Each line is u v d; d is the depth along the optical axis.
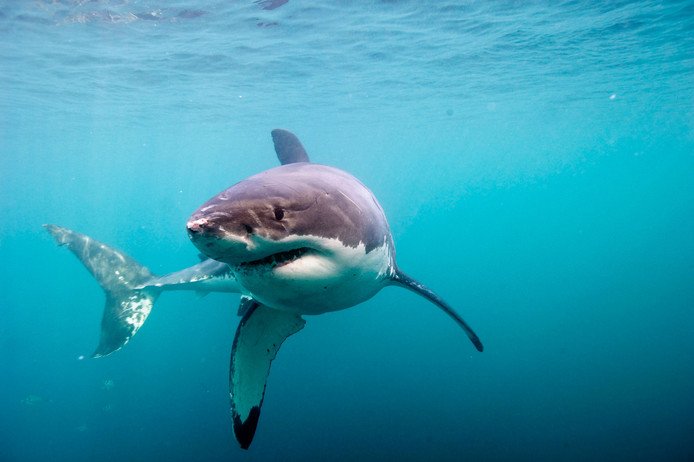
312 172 2.48
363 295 2.96
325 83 17.52
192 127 27.50
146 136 30.59
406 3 10.07
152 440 11.83
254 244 1.76
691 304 19.20
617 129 38.84
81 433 12.95
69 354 20.81
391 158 64.81
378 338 17.19
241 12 10.41
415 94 20.39
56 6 9.74
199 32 11.66
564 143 49.53
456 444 10.05
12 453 12.47
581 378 13.14
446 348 15.71
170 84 16.80
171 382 15.48
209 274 6.02
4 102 19.00
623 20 11.38
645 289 22.16
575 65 15.84
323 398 12.66
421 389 12.79
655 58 15.12
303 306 2.47
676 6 10.48
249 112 23.12
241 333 3.17
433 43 13.05
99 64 14.06
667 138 50.88
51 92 17.39
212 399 13.67
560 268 29.12
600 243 39.41
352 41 12.73
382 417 11.34
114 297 6.93
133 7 9.95
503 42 13.07
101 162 47.12
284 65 14.95
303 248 2.07
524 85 19.08
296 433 10.95
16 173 54.97
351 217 2.23
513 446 9.96
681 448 9.48
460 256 37.09
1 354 21.70
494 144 48.25
